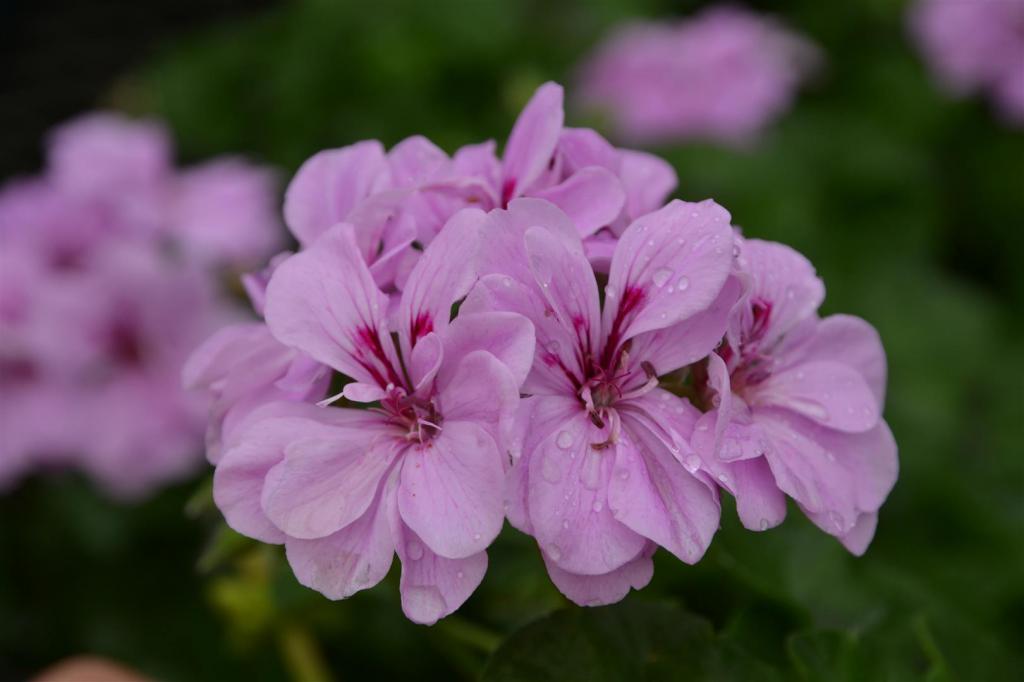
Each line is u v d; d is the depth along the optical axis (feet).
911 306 2.11
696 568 1.13
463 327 0.95
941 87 2.41
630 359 0.98
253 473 0.97
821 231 2.19
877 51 2.48
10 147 2.64
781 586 1.13
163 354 1.65
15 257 1.62
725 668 1.03
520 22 2.28
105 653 1.74
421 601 0.94
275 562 1.17
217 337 1.06
